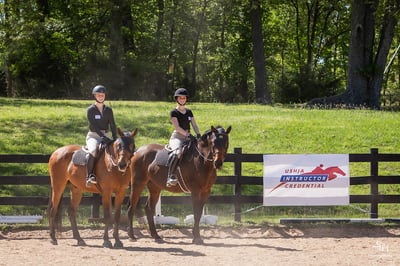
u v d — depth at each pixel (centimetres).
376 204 1510
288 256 1095
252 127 2266
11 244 1228
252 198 1489
